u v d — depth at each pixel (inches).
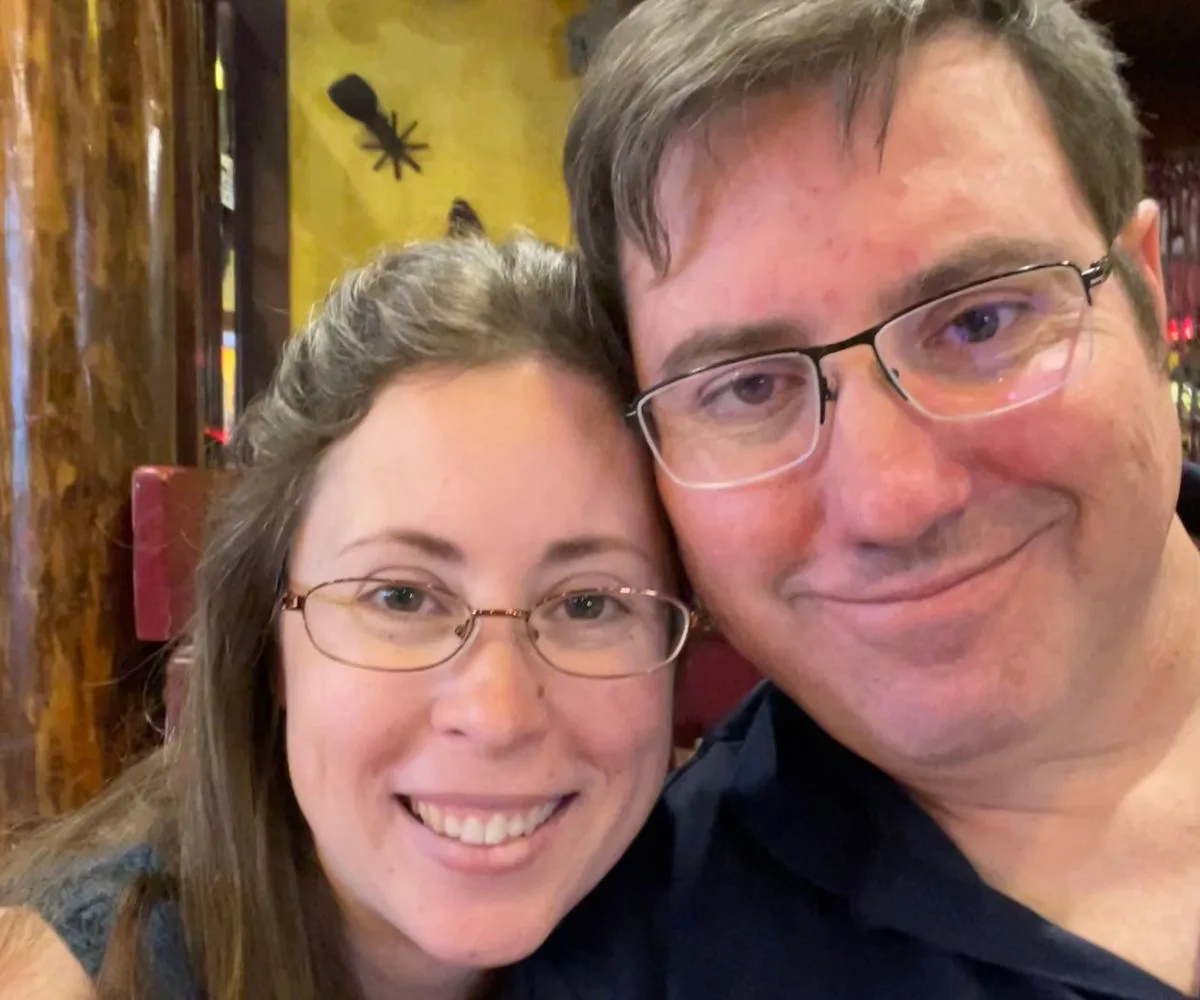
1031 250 10.8
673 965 13.1
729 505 11.9
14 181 28.3
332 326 13.8
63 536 29.0
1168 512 11.6
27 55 28.1
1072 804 12.4
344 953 14.5
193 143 35.6
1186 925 11.6
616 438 12.9
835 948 12.7
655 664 13.2
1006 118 11.0
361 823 12.7
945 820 13.1
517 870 12.5
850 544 11.2
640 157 11.5
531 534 12.2
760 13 10.8
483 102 49.4
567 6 49.8
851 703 12.3
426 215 48.9
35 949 12.7
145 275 31.1
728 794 14.7
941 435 10.8
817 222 10.9
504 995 14.2
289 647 13.3
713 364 11.6
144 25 30.8
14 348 28.4
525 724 12.0
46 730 28.7
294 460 13.5
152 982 12.9
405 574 12.3
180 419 35.1
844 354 10.9
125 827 15.1
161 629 28.4
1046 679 11.3
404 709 12.2
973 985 11.7
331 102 47.9
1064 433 10.7
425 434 12.3
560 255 14.6
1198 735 12.3
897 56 10.6
